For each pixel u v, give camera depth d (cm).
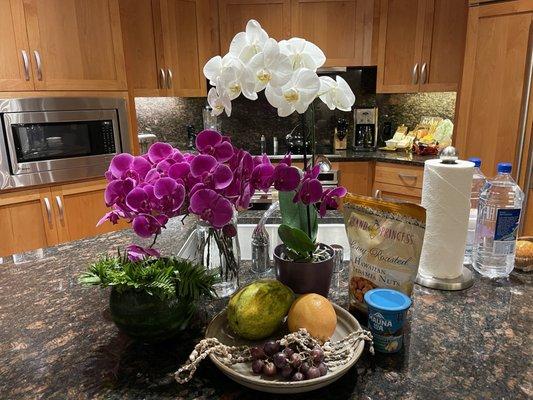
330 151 344
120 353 72
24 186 227
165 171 71
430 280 95
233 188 68
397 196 304
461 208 92
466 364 67
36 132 227
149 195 66
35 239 236
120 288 68
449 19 293
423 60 305
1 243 225
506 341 73
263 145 357
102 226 261
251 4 315
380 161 310
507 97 239
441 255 94
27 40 220
